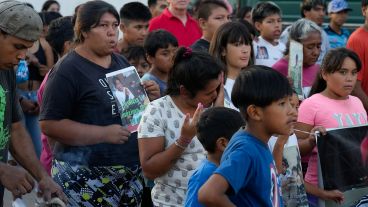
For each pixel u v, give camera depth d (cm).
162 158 466
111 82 518
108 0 1244
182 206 478
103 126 512
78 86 511
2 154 438
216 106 463
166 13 878
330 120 589
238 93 373
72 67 512
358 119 602
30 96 866
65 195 475
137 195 543
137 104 526
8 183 401
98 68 520
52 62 892
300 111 599
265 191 368
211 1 720
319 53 712
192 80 466
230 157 363
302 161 600
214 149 418
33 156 462
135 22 799
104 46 516
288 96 371
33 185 411
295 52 665
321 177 563
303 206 533
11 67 423
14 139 461
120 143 509
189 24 881
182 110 482
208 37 722
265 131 373
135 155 529
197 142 478
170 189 481
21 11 411
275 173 378
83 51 522
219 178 359
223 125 414
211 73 466
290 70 664
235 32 584
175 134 478
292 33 716
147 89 566
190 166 475
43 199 464
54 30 797
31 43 419
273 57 839
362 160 575
